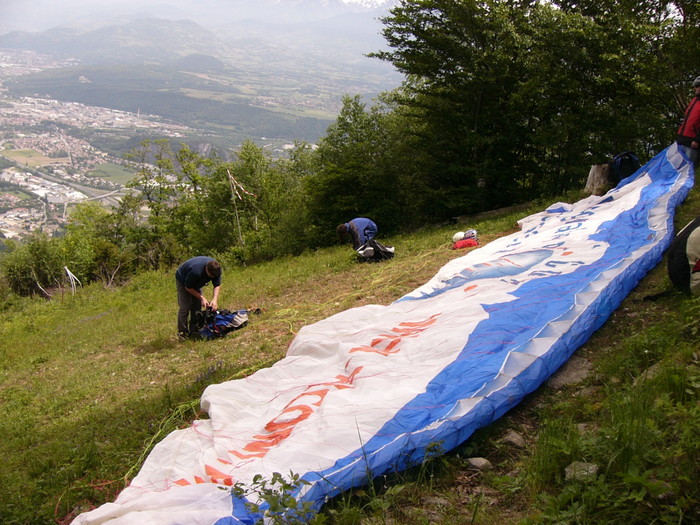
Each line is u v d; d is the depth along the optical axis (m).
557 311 5.49
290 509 3.28
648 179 10.31
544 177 19.27
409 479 3.79
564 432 3.84
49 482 5.11
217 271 9.39
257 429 4.68
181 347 9.47
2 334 16.58
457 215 20.41
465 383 4.48
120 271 27.95
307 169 40.69
